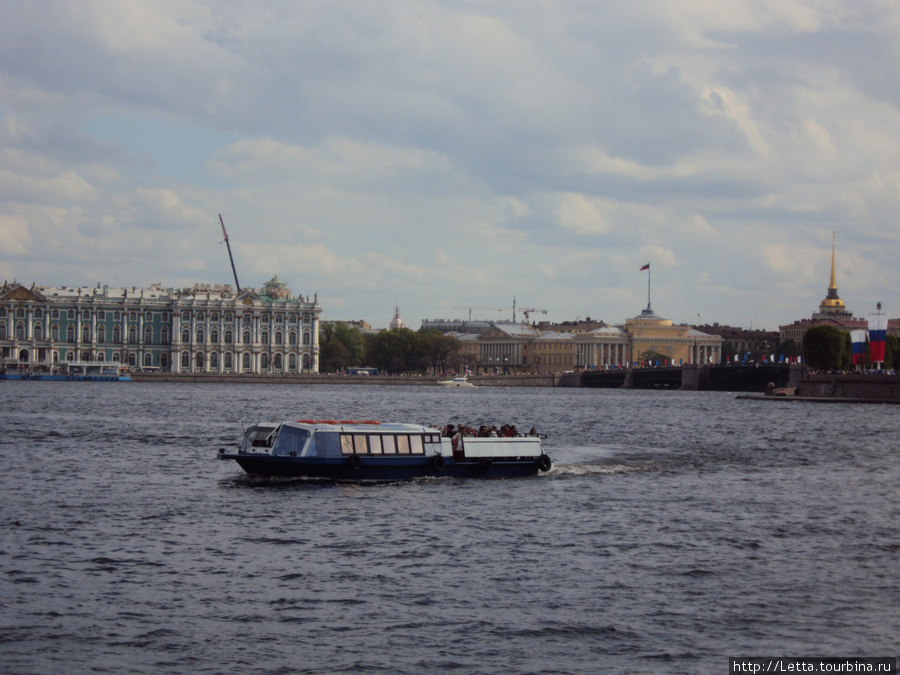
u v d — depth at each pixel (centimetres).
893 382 19138
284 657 3259
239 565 4297
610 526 5281
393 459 6662
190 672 3136
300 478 6519
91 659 3212
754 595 3978
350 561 4403
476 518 5434
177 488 6300
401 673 3156
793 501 6225
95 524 5100
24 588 3881
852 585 4138
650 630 3559
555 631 3528
